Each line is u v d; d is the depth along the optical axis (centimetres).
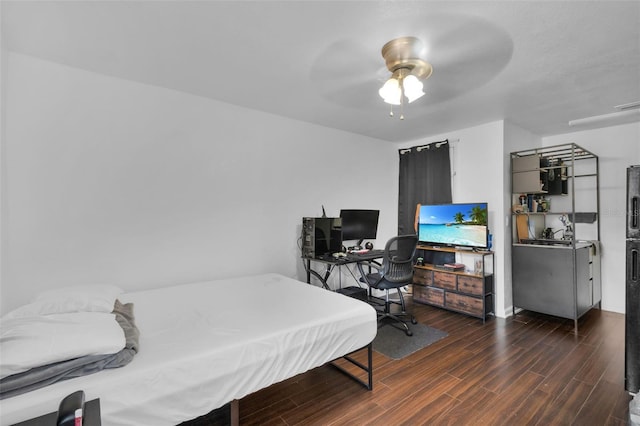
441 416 183
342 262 313
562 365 243
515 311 373
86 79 237
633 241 200
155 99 268
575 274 324
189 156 285
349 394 207
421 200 444
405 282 333
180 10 166
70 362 118
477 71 236
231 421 152
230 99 299
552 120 362
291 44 200
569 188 418
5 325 137
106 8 164
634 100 297
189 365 134
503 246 362
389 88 206
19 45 202
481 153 381
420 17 171
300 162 366
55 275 224
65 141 229
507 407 191
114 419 116
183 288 256
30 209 216
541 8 163
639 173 200
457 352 268
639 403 159
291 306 208
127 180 254
